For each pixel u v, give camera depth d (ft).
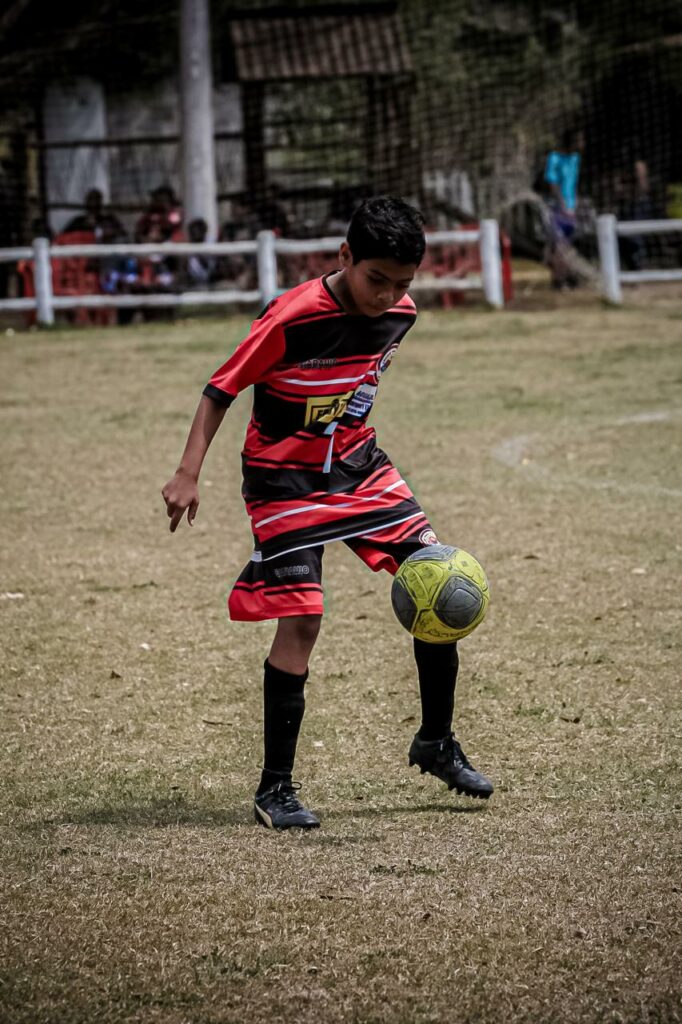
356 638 59.06
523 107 254.06
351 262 38.70
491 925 34.32
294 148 242.17
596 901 35.45
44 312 182.19
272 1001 31.14
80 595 66.28
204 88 198.18
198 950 33.37
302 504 40.70
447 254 193.16
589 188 254.68
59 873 37.60
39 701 51.98
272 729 40.88
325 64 208.64
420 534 41.96
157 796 43.24
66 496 88.74
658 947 33.04
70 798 43.06
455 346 154.20
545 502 83.61
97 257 188.34
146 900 35.88
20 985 31.86
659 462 94.17
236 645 58.59
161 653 57.57
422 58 249.96
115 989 31.71
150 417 117.29
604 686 52.31
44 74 236.84
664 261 228.02
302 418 40.45
